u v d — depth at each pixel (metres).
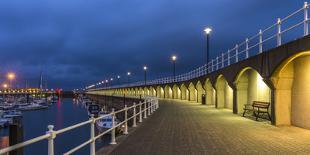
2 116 79.31
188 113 27.59
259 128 17.25
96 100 154.00
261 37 20.41
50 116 103.25
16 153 5.91
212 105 39.84
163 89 76.25
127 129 17.00
